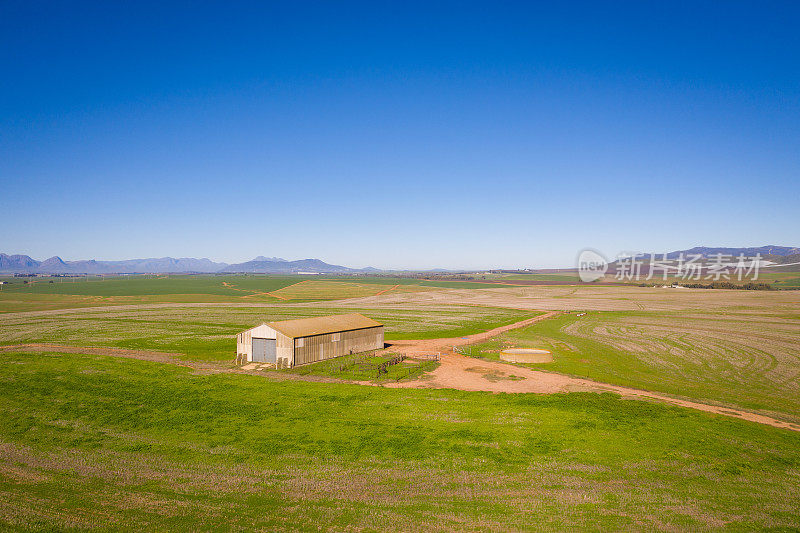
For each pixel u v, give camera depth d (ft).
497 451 103.35
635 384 170.91
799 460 98.94
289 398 143.33
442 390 154.30
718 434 113.19
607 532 71.10
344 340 224.74
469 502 81.20
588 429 116.16
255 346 208.33
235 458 100.63
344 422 121.60
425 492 85.20
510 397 145.07
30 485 87.81
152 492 85.30
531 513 77.05
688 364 212.43
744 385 175.52
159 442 109.60
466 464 97.04
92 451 104.78
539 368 194.70
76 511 77.61
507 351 219.41
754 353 236.84
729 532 71.10
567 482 88.89
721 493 84.43
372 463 97.81
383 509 78.84
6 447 106.63
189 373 179.22
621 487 86.84
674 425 119.14
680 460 98.63
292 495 84.07
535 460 98.63
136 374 173.58
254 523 74.02
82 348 236.22
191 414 128.36
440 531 71.82
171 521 74.54
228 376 174.40
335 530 72.08
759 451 103.45
